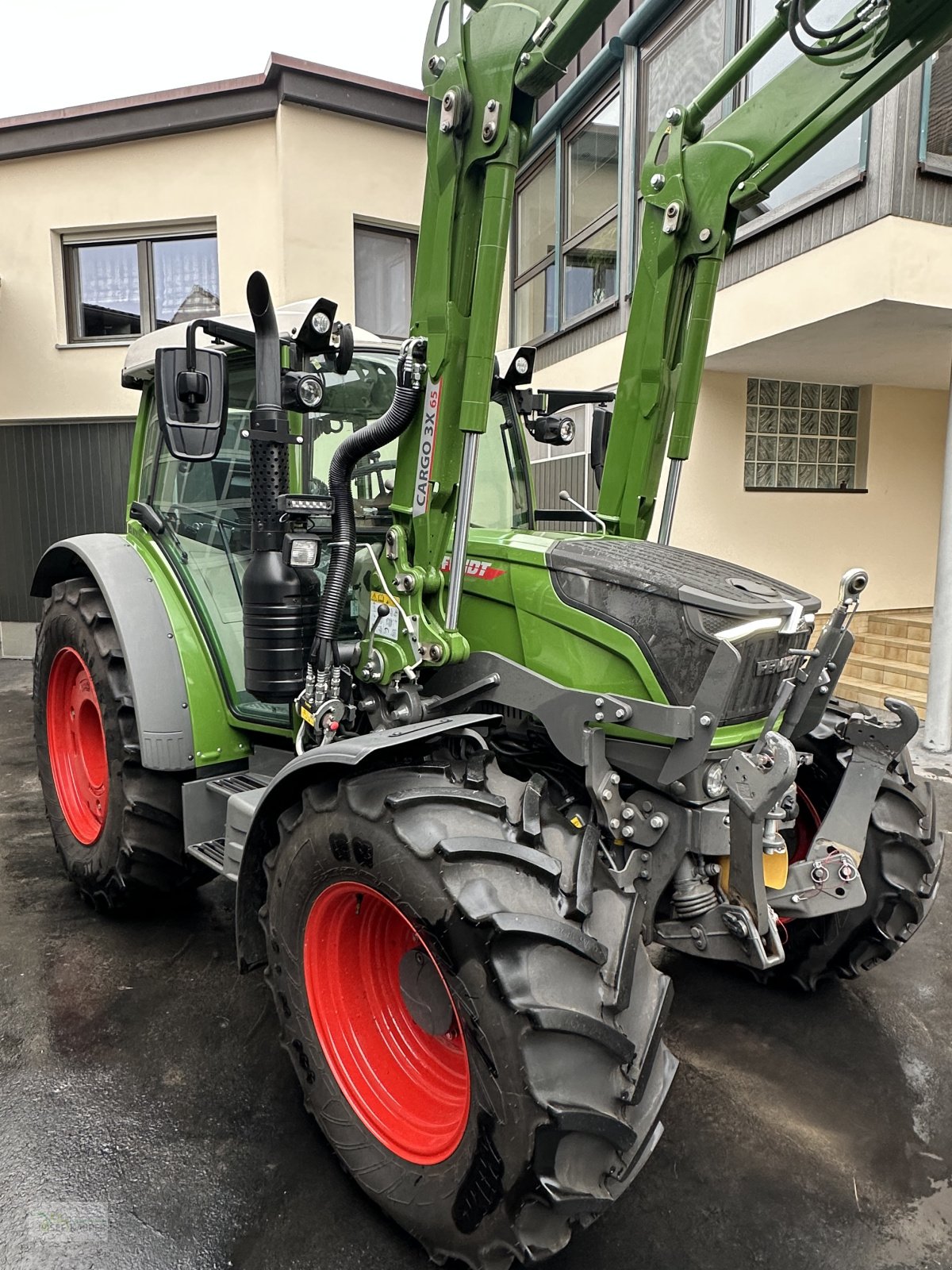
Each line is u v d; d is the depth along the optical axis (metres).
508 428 2.99
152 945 2.96
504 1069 1.46
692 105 2.40
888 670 6.42
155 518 3.02
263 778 2.72
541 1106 1.42
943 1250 1.74
